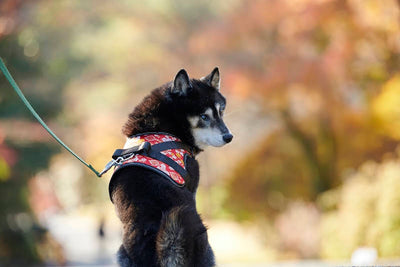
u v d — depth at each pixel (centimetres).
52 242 1866
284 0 1797
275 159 2570
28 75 1758
